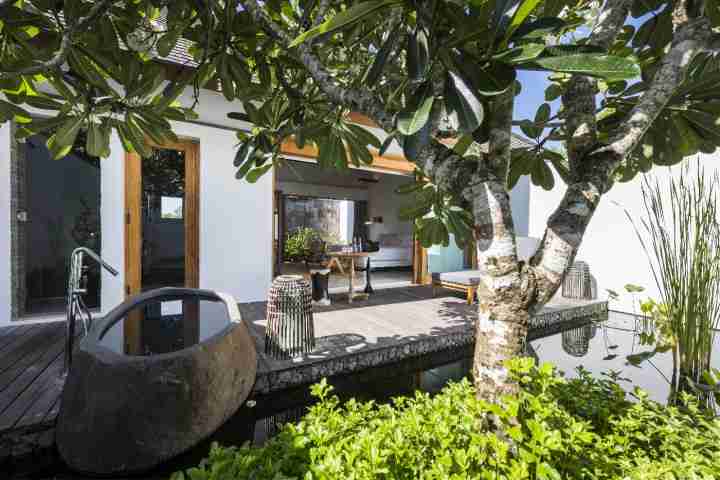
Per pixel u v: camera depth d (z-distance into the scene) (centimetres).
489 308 113
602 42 127
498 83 73
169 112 178
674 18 133
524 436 98
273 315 293
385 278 778
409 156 84
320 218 1192
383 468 100
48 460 182
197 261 463
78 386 179
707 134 153
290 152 520
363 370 304
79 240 392
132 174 423
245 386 231
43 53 141
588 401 146
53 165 378
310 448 114
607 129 164
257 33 166
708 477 97
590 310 515
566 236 114
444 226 261
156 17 179
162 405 177
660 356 348
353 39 169
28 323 357
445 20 82
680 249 195
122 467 168
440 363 350
